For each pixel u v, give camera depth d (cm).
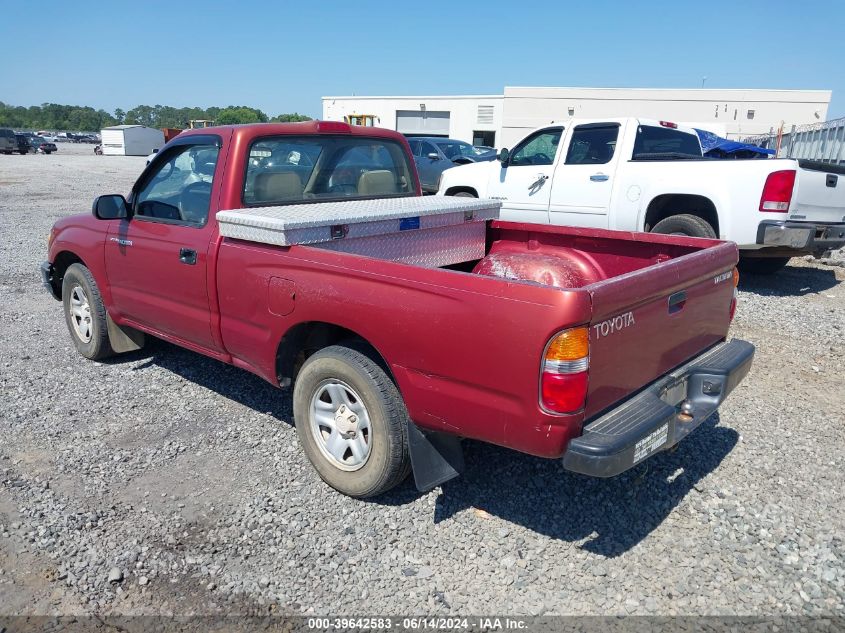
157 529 332
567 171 885
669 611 280
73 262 577
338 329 372
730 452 412
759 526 337
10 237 1201
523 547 321
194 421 452
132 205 479
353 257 329
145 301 473
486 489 370
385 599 288
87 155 5481
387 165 505
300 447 416
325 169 458
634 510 351
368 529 334
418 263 439
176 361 565
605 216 854
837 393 508
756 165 730
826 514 347
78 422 449
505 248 504
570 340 263
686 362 360
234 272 388
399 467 335
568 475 384
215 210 407
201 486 372
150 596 288
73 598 287
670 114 4038
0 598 286
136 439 426
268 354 383
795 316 712
